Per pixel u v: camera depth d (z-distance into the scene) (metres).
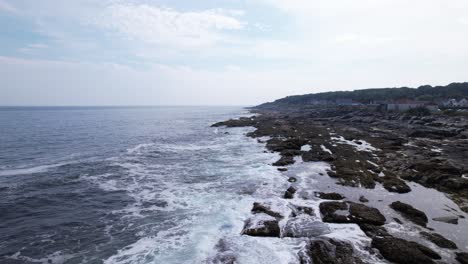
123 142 41.41
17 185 19.91
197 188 18.86
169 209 15.29
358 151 28.53
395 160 24.73
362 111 78.94
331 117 77.25
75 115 121.94
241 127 62.28
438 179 18.58
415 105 75.94
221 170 23.66
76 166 25.64
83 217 14.51
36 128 60.28
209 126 68.56
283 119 73.94
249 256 10.05
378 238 10.83
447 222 13.02
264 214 13.45
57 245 11.77
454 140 36.25
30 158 29.30
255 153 30.95
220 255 10.09
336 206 14.05
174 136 48.97
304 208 14.14
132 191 18.56
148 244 11.52
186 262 9.98
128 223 13.66
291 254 10.20
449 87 106.31
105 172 23.52
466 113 56.69
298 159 26.69
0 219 14.37
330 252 9.85
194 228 12.79
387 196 16.48
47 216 14.72
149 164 26.48
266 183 19.23
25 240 12.22
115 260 10.45
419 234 11.70
